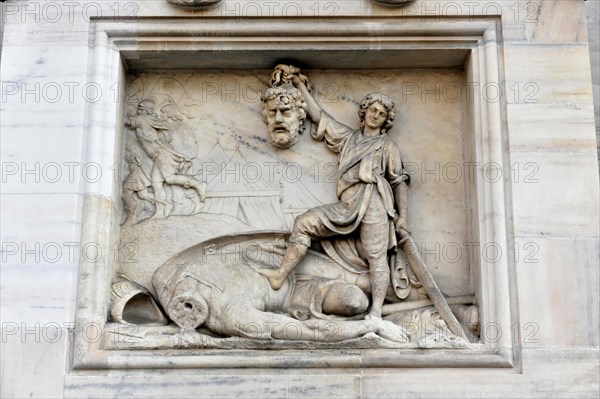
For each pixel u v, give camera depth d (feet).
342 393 20.66
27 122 22.40
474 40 23.21
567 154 22.04
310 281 22.41
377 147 22.94
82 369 20.97
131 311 22.33
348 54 23.45
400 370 20.88
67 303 21.25
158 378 20.80
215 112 23.91
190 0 22.99
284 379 20.76
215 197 23.24
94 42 23.20
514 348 21.03
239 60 23.72
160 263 22.68
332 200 23.17
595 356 20.77
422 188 23.24
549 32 22.90
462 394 20.62
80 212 21.97
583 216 21.63
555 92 22.44
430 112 23.77
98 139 22.49
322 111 23.59
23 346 20.95
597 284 21.22
